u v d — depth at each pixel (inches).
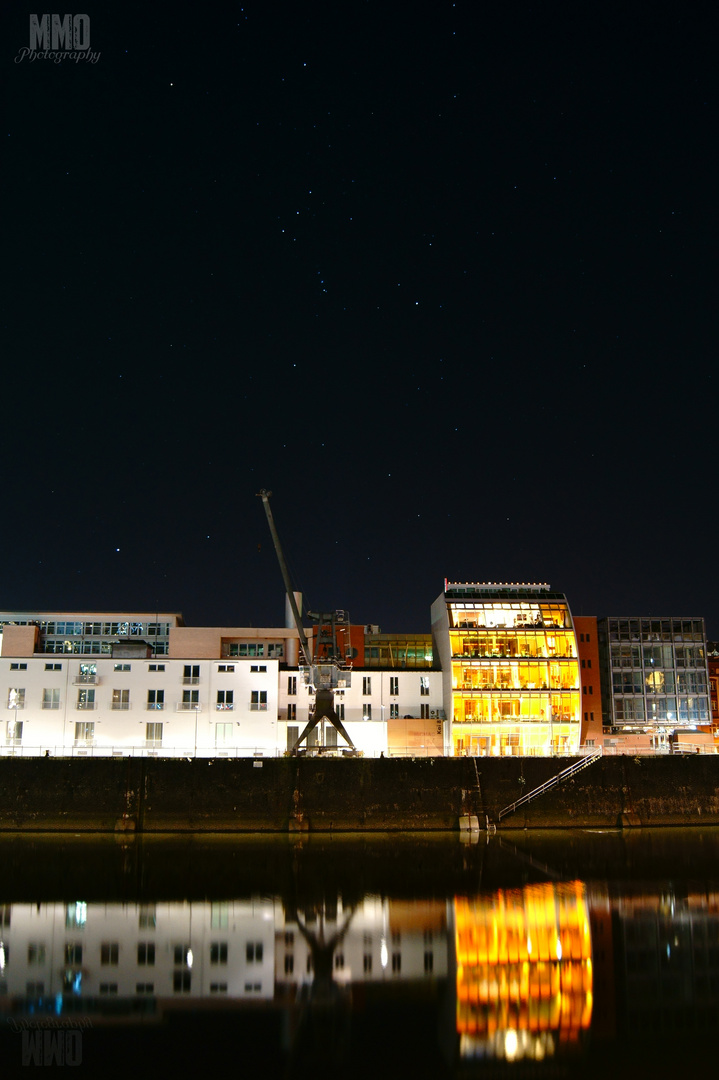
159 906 1937.7
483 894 2049.7
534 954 1568.7
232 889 2098.9
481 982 1417.3
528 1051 1152.2
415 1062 1122.7
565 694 3860.7
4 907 1927.9
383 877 2242.9
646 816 3134.8
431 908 1911.9
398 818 3002.0
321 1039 1190.9
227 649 4050.2
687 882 2188.7
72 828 2930.6
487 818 3041.3
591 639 4180.6
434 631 4183.1
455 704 3791.8
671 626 4220.0
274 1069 1103.6
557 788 3112.7
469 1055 1141.7
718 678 4542.3
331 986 1401.3
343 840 2829.7
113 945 1633.9
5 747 3385.8
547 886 2139.5
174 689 3489.2
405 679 3900.1
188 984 1417.3
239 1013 1291.8
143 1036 1211.9
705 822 3169.3
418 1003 1323.8
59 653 4170.8
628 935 1688.0
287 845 2728.8
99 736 3427.7
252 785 2987.2
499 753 3777.1
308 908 1916.8
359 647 4126.5
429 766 3061.0
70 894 2048.5
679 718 4116.6
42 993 1379.2
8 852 2573.8
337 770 3019.2
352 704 3838.6
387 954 1571.1
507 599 4045.3
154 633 4227.4
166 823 2942.9
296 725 3676.2
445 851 2632.9
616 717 4097.0
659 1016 1267.2
